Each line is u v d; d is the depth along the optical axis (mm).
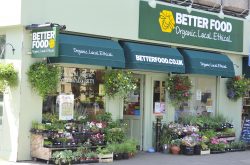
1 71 12125
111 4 13930
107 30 13828
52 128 12219
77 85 13594
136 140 14656
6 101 12648
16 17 12227
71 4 13008
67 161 12000
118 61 13508
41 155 12188
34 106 12484
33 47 12266
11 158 12383
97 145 13016
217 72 16484
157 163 13039
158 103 15828
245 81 17859
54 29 11602
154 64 14406
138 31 14633
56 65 12805
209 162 13695
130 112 15406
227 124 17109
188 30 16031
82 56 12617
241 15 18391
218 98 17656
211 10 17188
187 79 16172
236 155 15609
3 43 13047
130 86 14211
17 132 12227
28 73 12336
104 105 14242
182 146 15094
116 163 12703
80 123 13195
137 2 14617
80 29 13195
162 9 15250
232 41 17656
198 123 16219
